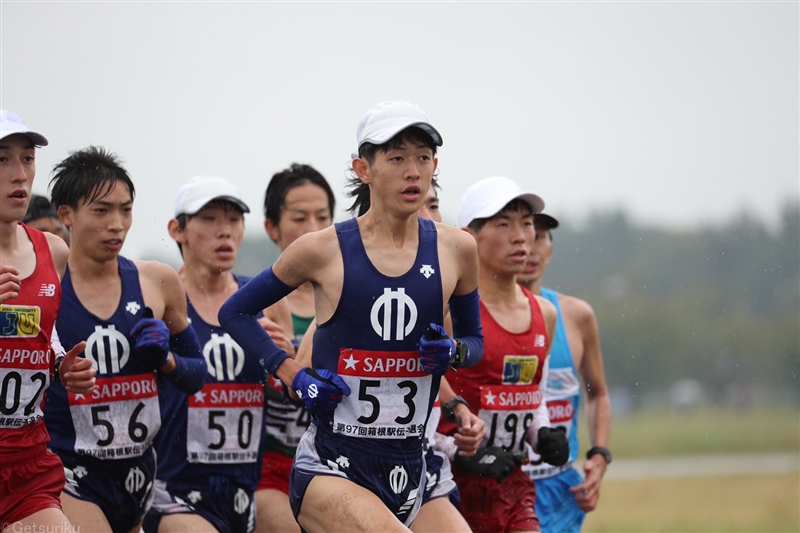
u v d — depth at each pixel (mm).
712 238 145875
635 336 149125
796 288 141625
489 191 24547
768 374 143125
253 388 25359
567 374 28234
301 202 27984
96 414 22219
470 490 24016
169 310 23594
